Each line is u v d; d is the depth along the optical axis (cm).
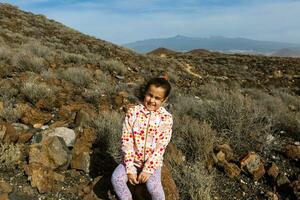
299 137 306
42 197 174
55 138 200
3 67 452
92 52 970
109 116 270
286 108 482
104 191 183
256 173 221
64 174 196
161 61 1099
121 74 654
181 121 285
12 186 176
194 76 977
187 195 193
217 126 293
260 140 276
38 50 670
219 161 234
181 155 231
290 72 1292
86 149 218
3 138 212
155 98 166
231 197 202
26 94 336
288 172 237
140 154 170
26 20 1364
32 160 193
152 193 163
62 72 509
